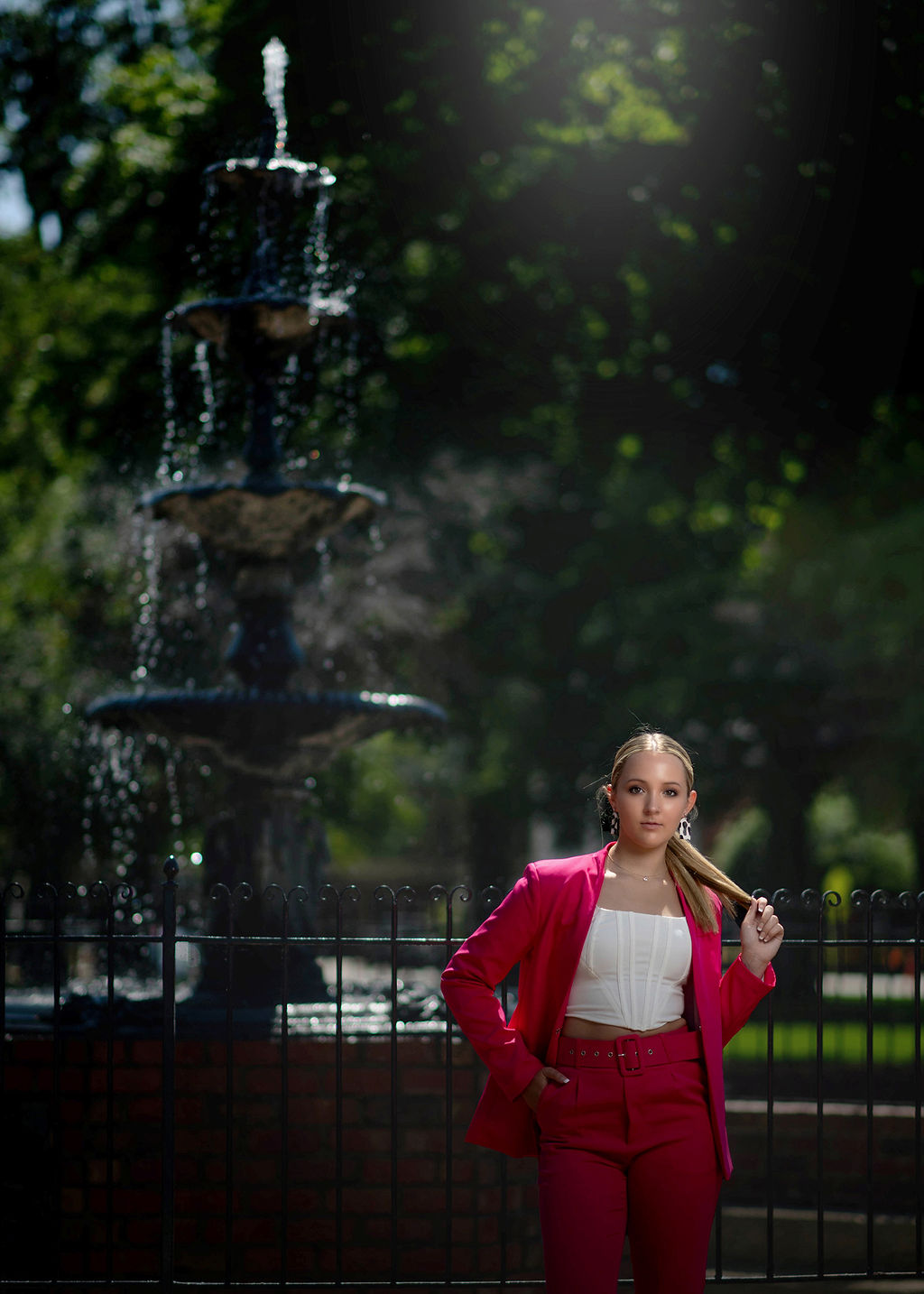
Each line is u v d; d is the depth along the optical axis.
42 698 14.66
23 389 15.71
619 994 3.19
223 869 6.77
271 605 7.20
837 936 8.79
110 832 13.16
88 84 15.11
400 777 17.25
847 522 15.23
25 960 8.56
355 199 12.33
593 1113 3.15
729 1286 5.97
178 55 14.42
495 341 13.74
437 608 14.00
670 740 3.36
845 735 16.97
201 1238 5.48
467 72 12.27
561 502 15.53
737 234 12.27
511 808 16.75
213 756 6.87
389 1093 5.57
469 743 16.25
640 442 15.02
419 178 12.45
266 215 7.53
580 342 13.88
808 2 11.10
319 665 11.74
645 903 3.29
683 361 13.64
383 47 12.27
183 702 6.64
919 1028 4.54
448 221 12.63
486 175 12.57
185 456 12.20
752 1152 7.37
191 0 13.48
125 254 14.12
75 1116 5.57
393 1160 4.44
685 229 12.27
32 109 15.30
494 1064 3.22
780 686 16.08
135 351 13.80
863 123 11.27
